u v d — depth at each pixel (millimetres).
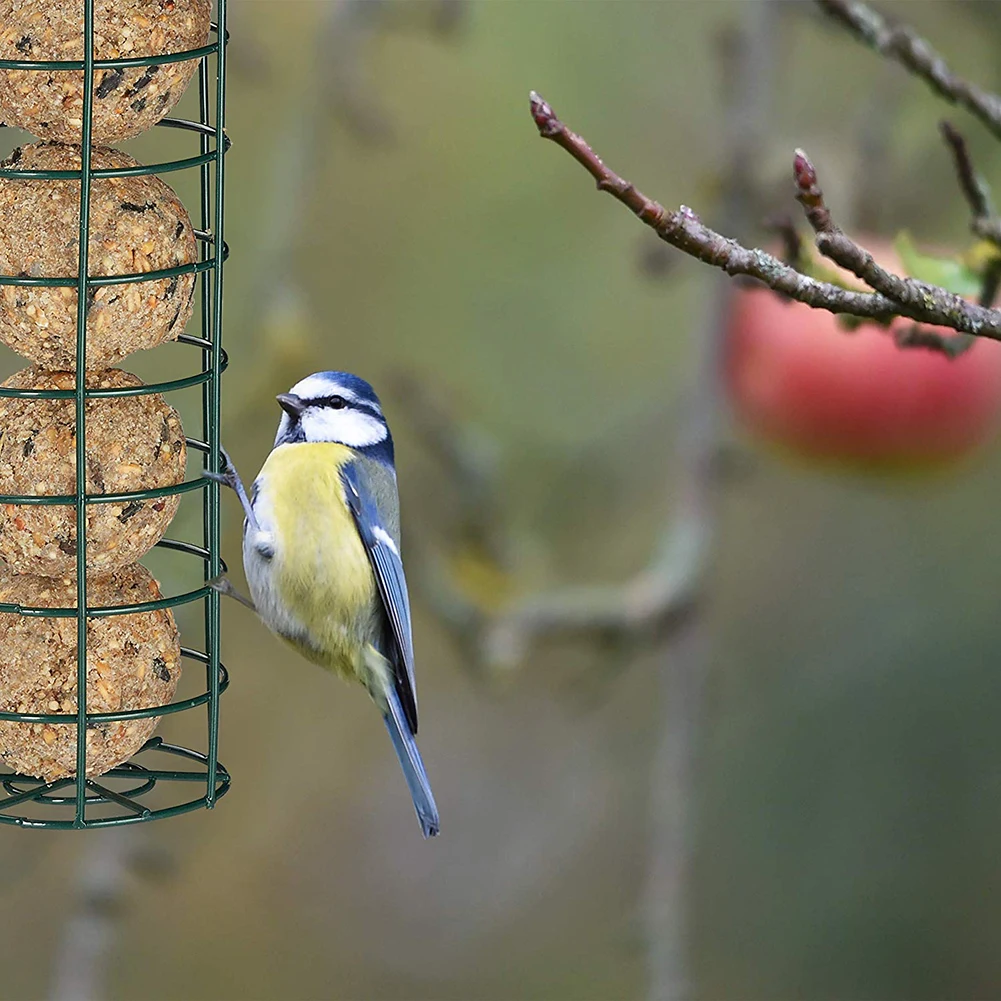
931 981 13367
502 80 12383
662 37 12539
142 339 7715
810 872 13773
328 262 12641
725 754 14016
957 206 11711
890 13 11719
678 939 10938
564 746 15023
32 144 7801
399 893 14219
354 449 9242
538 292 12625
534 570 11977
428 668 14883
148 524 7902
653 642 11391
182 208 7891
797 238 7727
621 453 12680
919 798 13711
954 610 13992
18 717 7840
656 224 6406
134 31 7465
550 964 14234
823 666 14078
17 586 7930
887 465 11164
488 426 12578
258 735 13688
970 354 10961
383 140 11336
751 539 14453
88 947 10516
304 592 8930
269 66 11773
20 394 7668
